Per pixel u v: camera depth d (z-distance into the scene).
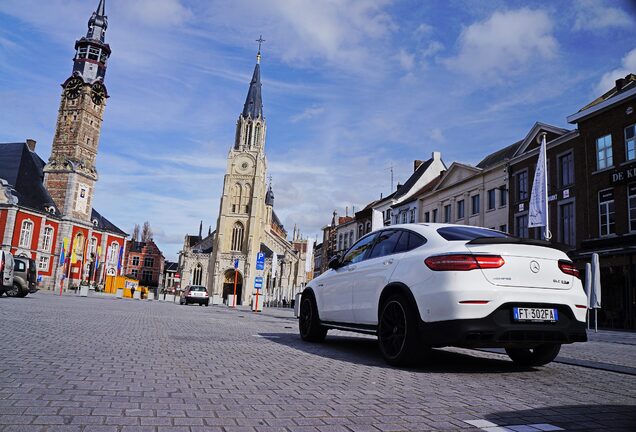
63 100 68.50
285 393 3.88
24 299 21.16
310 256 29.25
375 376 4.88
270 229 109.06
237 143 91.50
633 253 20.00
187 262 88.44
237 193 88.62
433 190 38.53
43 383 3.78
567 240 24.98
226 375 4.59
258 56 97.06
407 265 5.71
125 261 111.38
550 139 26.89
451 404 3.69
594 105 23.20
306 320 8.48
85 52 70.00
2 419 2.74
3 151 64.06
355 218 54.97
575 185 24.30
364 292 6.59
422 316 5.23
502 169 30.56
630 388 4.68
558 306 5.10
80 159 67.31
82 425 2.72
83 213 67.50
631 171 21.05
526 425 3.14
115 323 10.51
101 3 72.81
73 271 64.56
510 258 5.07
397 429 2.95
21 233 56.78
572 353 8.42
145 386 3.89
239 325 12.46
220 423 2.92
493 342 4.82
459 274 4.98
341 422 3.06
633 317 19.89
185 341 7.51
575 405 3.81
